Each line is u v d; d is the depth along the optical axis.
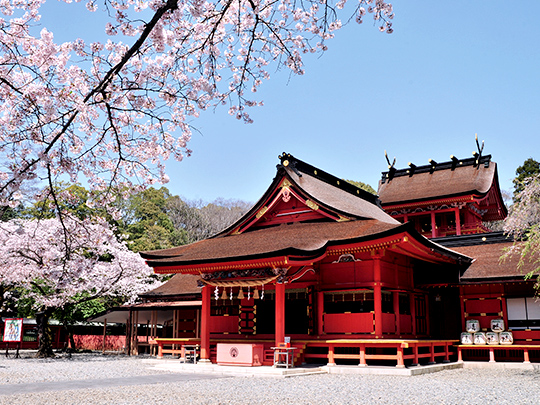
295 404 12.04
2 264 27.59
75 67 8.86
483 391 14.52
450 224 38.69
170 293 32.06
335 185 30.47
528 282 23.33
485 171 40.03
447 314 26.53
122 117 9.62
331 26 9.82
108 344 41.88
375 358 20.64
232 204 91.06
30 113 8.31
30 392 14.11
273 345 23.80
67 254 11.07
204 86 9.09
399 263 24.16
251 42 9.30
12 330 31.02
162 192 75.38
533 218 20.11
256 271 22.14
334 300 23.22
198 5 7.92
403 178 43.19
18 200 9.54
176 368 22.03
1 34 8.70
